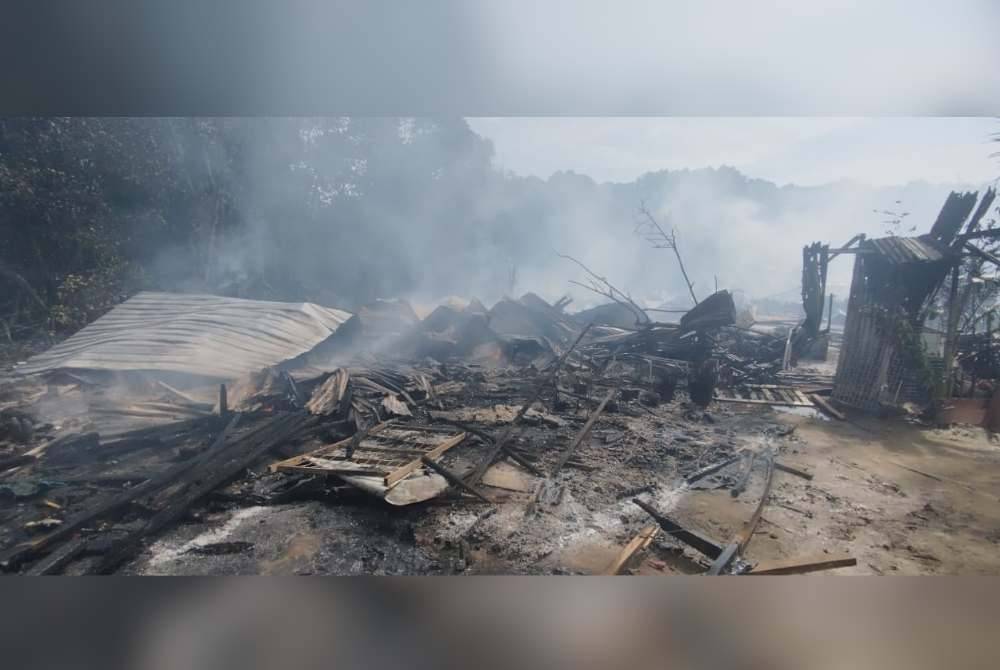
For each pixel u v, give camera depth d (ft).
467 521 15.49
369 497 16.51
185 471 17.85
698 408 30.32
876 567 13.23
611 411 28.58
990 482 19.17
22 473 17.98
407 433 23.04
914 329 28.60
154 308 33.63
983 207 29.27
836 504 17.15
